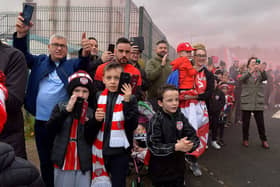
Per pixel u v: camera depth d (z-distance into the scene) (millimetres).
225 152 4832
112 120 2254
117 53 3078
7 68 1812
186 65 3467
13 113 1838
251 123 7746
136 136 2990
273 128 7051
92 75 3242
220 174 3762
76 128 2207
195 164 3656
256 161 4355
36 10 5535
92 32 5375
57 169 2225
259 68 4980
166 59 4211
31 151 4168
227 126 7246
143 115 3068
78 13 5406
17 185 1184
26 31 2309
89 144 2250
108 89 2400
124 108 2211
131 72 3100
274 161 4359
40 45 5602
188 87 3500
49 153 2547
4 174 1156
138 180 2803
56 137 2238
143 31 5406
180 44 3820
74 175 2221
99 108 2180
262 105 5012
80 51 2621
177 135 2420
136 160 2908
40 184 1279
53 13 5496
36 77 2527
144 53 5762
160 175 2350
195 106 3537
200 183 3412
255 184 3449
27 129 5055
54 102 2482
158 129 2357
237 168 4016
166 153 2236
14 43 2350
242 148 5098
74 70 2580
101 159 2227
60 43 2488
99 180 2215
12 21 5504
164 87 2420
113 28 5289
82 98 2148
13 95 1752
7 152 1171
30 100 2549
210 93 3605
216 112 5047
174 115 2467
